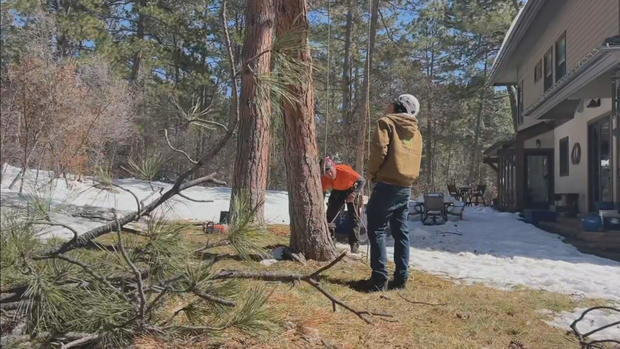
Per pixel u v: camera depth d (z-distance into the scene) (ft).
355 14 85.25
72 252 8.30
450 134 118.83
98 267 8.30
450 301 15.10
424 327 12.50
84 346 8.49
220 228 10.21
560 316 14.47
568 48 47.44
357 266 18.75
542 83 57.00
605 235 31.58
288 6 17.71
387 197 15.67
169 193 8.62
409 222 42.19
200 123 9.47
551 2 48.47
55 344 7.93
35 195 8.07
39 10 51.78
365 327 12.02
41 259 7.59
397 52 93.50
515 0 90.63
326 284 15.79
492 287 17.88
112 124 40.63
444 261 23.53
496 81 76.13
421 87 99.55
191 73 78.79
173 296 8.91
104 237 10.16
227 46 8.75
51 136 21.70
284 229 25.77
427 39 105.40
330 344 10.71
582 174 46.75
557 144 55.47
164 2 82.74
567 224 39.55
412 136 15.96
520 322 13.50
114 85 50.14
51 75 29.40
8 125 17.81
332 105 87.20
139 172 9.27
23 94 21.97
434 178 122.31
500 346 11.67
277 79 9.14
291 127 18.56
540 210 44.78
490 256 26.12
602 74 30.78
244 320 9.00
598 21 40.06
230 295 8.88
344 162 80.53
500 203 64.85
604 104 40.65
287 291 14.24
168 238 8.43
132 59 85.40
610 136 37.32
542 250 28.96
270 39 20.40
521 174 55.72
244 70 8.93
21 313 7.61
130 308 8.18
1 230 7.11
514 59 66.39
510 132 138.31
